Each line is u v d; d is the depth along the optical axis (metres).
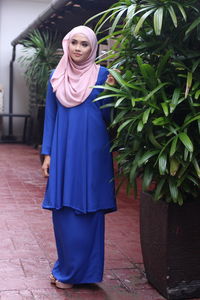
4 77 11.34
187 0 2.19
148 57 2.46
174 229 2.47
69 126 2.51
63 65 2.54
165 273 2.52
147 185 2.28
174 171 2.14
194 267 2.54
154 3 2.17
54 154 2.55
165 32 2.34
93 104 2.51
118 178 2.56
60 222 2.57
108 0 5.43
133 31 2.28
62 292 2.62
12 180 6.41
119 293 2.64
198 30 2.14
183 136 2.09
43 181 6.41
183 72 2.28
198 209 2.49
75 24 7.39
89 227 2.55
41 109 9.49
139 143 2.32
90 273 2.60
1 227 3.98
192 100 2.19
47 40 8.16
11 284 2.71
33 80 9.09
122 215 4.60
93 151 2.52
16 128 11.55
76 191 2.52
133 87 2.23
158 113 2.23
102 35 5.53
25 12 11.17
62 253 2.64
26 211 4.63
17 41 9.96
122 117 2.32
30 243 3.53
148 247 2.68
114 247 3.52
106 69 2.56
